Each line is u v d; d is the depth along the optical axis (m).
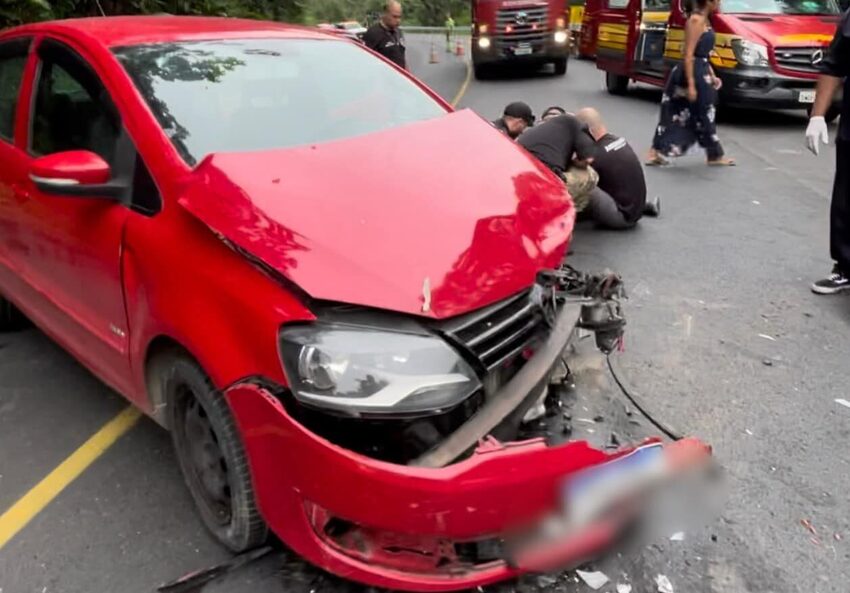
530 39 17.95
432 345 2.37
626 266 5.66
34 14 7.19
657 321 4.71
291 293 2.42
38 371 4.36
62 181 2.91
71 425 3.80
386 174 2.91
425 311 2.38
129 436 3.70
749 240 6.20
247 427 2.43
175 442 3.01
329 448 2.25
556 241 2.95
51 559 2.90
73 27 3.70
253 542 2.77
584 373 3.38
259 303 2.43
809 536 2.86
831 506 3.03
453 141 3.32
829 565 2.72
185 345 2.62
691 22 8.37
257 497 2.52
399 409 2.29
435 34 40.19
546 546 2.46
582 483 2.43
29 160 3.78
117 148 3.14
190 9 9.93
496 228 2.75
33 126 3.82
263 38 3.82
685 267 5.62
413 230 2.62
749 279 5.37
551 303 2.78
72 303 3.54
